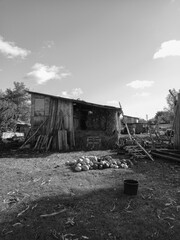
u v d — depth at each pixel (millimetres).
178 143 9930
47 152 11062
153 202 3762
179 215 3254
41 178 5410
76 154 10281
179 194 4211
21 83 45656
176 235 2686
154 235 2672
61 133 12508
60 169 6516
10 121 19359
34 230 2781
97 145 13188
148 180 5266
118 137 13586
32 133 13000
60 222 2992
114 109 13734
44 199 3875
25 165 7324
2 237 2623
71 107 13227
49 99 13336
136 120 38531
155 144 11930
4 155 9930
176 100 10492
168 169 6566
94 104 13289
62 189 4449
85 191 4324
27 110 43344
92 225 2902
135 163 7574
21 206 3561
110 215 3211
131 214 3254
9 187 4613
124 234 2684
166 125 29062
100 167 6602
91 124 16609
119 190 4422
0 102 17906
